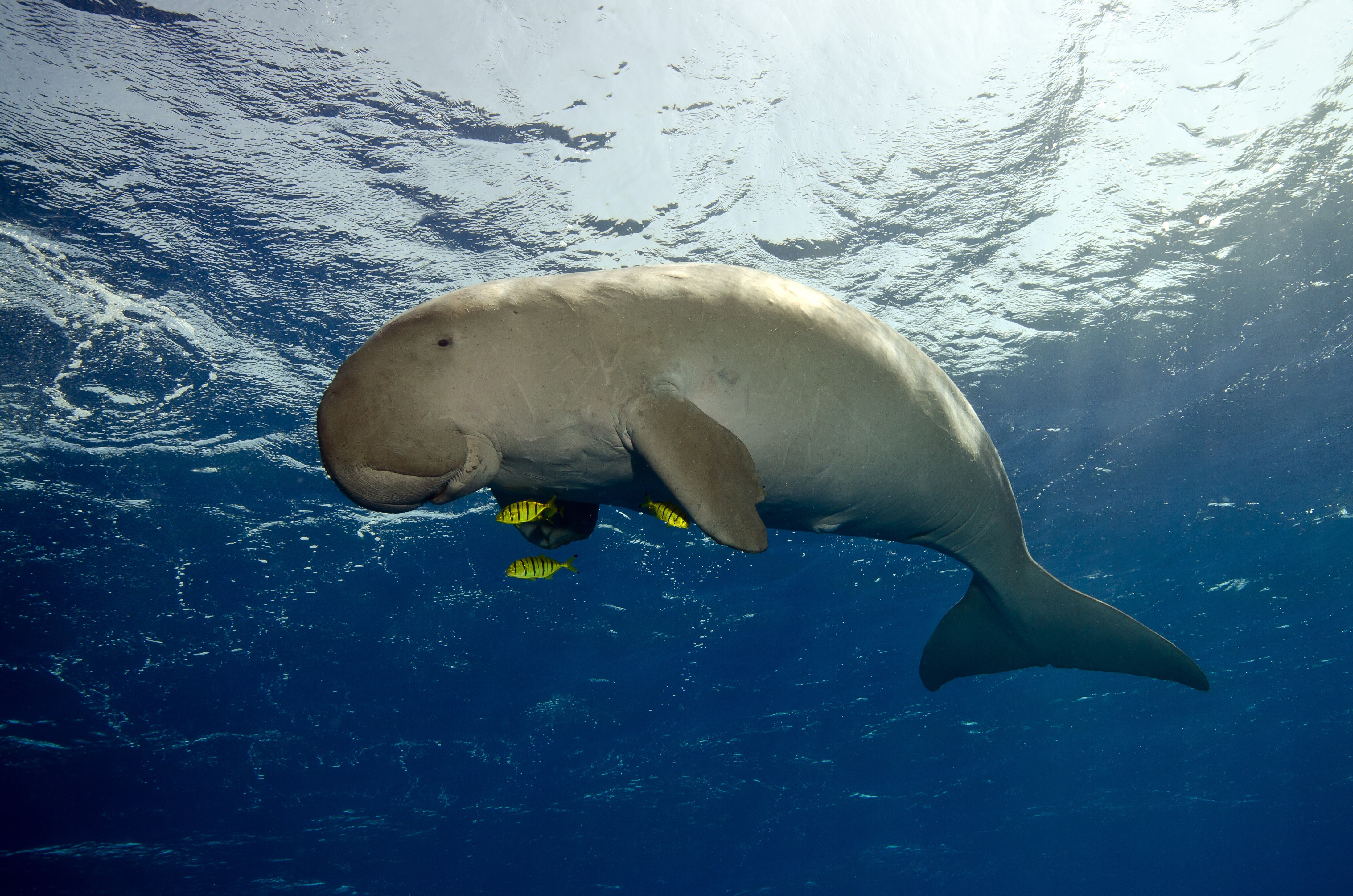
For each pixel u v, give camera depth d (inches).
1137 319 345.7
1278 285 336.8
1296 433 444.8
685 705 653.3
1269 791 1246.3
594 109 259.0
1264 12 250.8
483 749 644.7
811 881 1076.5
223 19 235.8
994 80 262.2
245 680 522.3
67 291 283.9
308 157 262.2
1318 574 638.5
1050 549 535.5
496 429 70.9
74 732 533.0
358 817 684.1
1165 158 281.9
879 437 87.1
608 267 287.3
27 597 428.8
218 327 307.7
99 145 251.8
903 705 733.9
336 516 416.5
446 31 244.1
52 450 349.7
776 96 261.4
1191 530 541.0
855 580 527.8
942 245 299.4
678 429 66.4
